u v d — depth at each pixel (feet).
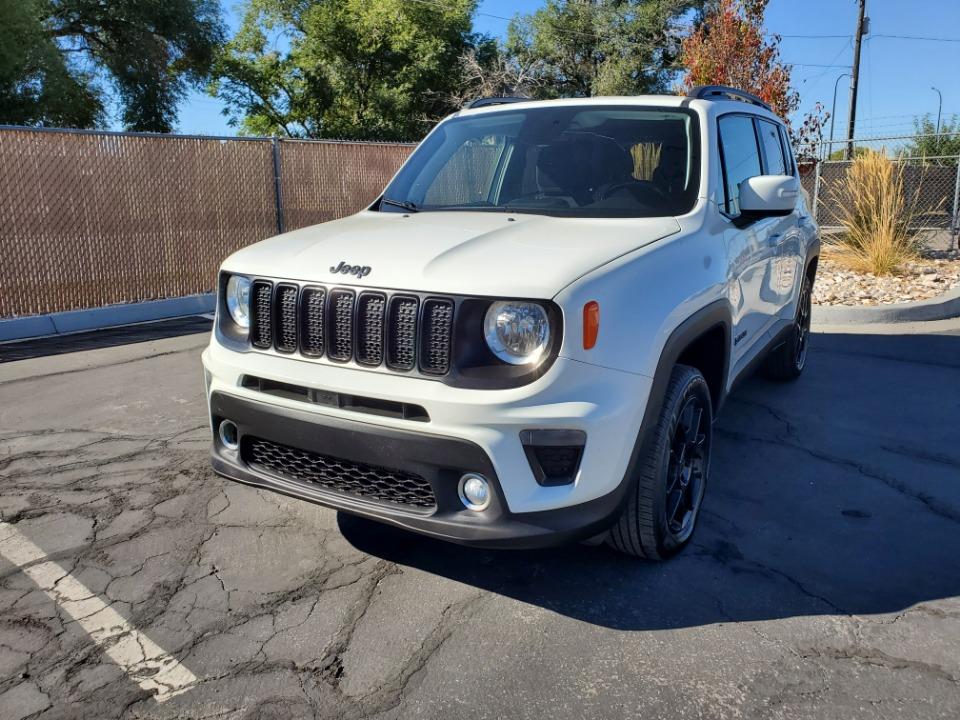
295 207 34.88
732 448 15.38
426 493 9.22
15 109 81.71
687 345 10.34
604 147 12.90
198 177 31.22
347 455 9.34
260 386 10.18
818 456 14.96
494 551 11.34
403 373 9.05
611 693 8.26
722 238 12.03
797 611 9.74
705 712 7.96
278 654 8.97
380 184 38.14
